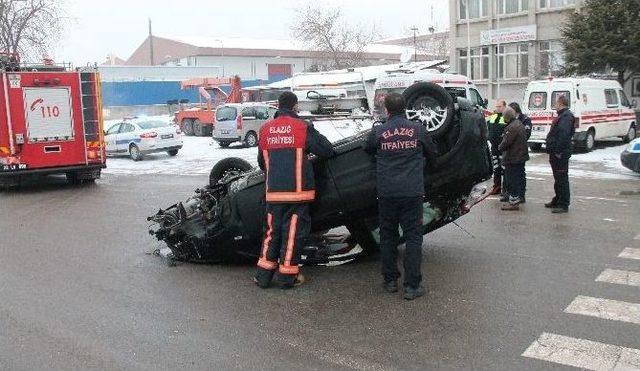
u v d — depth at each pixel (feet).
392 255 19.89
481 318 17.53
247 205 22.61
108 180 54.39
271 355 15.44
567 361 14.69
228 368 14.76
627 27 74.13
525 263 22.98
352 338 16.38
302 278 21.62
